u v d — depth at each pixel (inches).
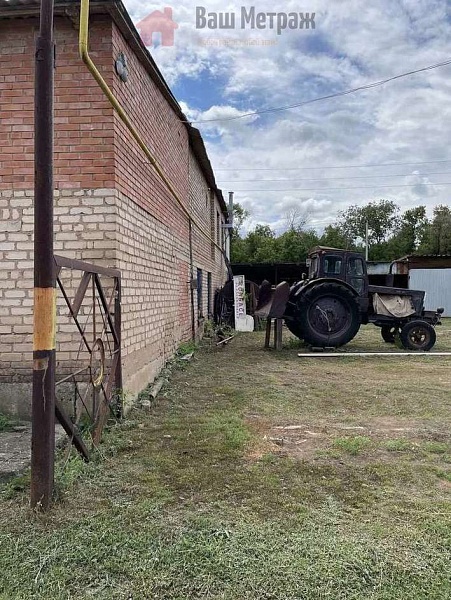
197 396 218.8
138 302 206.8
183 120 331.9
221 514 102.2
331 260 402.3
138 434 159.2
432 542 91.0
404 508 105.9
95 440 140.8
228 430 163.3
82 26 141.4
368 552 86.9
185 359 303.4
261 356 357.4
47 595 75.6
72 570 81.8
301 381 259.0
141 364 212.1
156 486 116.3
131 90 198.7
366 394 226.4
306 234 1612.9
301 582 78.3
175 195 283.0
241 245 1483.8
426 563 83.8
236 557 85.0
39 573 80.8
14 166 173.8
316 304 390.3
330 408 198.8
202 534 92.9
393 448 145.3
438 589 76.7
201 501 108.6
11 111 173.9
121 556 85.4
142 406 191.6
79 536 91.8
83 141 173.2
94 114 173.2
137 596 75.4
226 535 92.5
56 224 173.5
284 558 84.7
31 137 173.6
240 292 570.6
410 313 412.2
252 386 243.1
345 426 171.0
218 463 133.1
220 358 345.1
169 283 290.8
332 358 350.3
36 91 102.0
